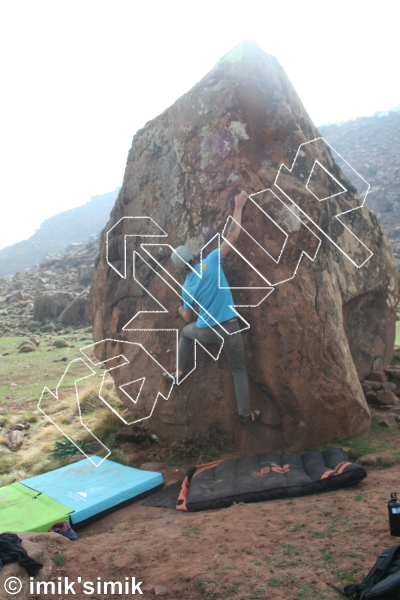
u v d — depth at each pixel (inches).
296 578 116.6
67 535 167.6
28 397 429.7
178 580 121.4
